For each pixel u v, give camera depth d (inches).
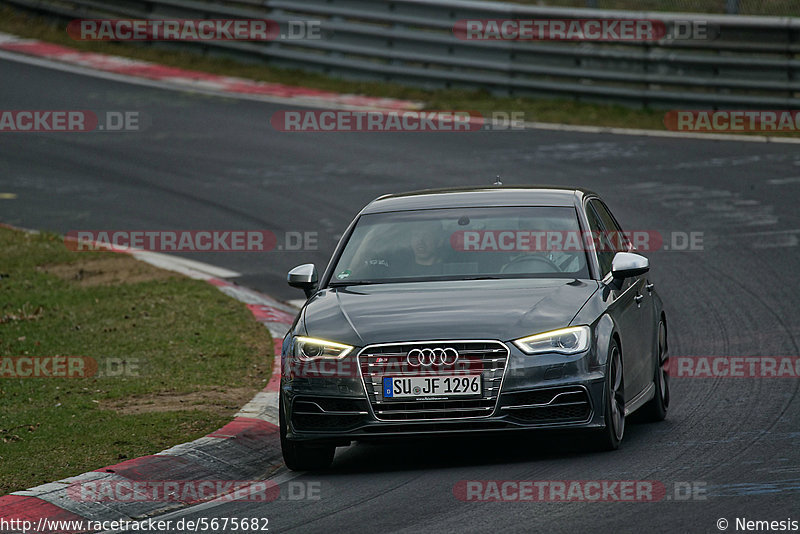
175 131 3149.6
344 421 1052.5
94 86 3533.5
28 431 1248.2
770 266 1978.3
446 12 3422.7
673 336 1646.2
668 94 3216.0
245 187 2669.8
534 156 2819.9
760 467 999.6
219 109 3341.5
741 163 2721.5
